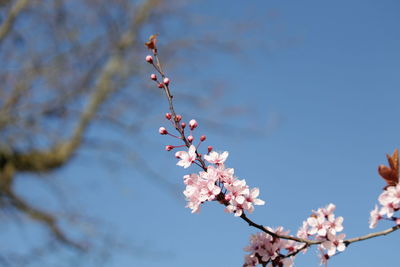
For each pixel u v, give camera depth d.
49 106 7.68
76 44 8.15
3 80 7.49
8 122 7.16
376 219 1.57
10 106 7.34
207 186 1.66
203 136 1.76
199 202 1.67
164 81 1.83
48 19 8.14
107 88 8.75
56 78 7.90
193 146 1.73
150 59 1.86
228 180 1.67
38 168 7.75
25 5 7.91
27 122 7.31
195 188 1.67
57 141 7.84
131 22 9.36
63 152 8.34
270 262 1.77
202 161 1.71
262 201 1.67
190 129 1.78
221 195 1.66
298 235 1.78
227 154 1.71
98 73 8.67
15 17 7.91
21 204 7.35
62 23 8.16
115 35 8.83
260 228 1.64
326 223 1.66
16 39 7.80
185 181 1.69
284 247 1.79
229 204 1.66
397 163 1.57
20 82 7.47
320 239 1.68
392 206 1.54
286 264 1.75
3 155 7.56
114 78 9.02
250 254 1.80
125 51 8.87
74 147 8.34
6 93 7.46
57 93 7.91
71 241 7.31
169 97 1.82
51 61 7.89
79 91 8.11
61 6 8.12
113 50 8.64
